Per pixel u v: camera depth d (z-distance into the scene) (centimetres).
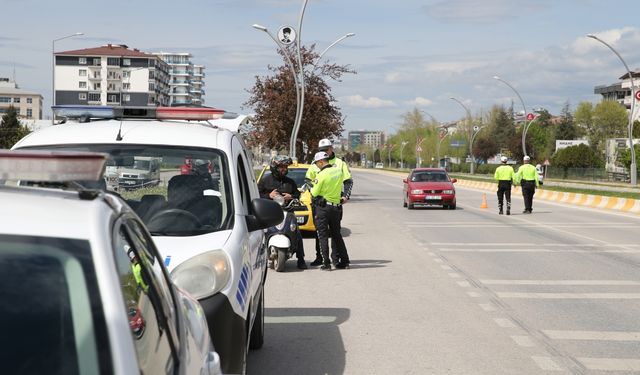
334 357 771
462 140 15512
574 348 809
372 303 1065
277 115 4272
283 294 1135
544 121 17375
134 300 274
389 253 1675
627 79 16438
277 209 627
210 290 509
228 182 621
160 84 18888
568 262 1530
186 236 566
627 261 1551
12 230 240
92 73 17700
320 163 1384
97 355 223
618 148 9475
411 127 16488
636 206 3262
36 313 226
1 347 220
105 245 244
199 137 654
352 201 4006
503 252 1708
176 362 295
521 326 920
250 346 784
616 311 1016
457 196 4719
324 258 1396
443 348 809
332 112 4400
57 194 269
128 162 621
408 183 3384
